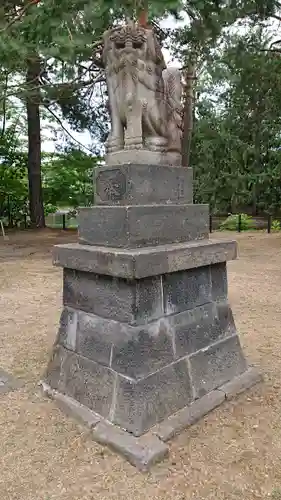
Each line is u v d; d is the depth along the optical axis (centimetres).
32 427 281
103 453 253
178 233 301
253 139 1450
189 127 614
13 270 852
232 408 301
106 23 352
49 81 941
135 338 263
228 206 1819
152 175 288
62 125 1367
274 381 345
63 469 241
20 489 226
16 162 1714
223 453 253
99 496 221
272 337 454
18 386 343
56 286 715
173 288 288
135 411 259
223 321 331
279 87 945
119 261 257
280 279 745
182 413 281
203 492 222
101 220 288
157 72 306
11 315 551
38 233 1512
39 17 330
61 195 1802
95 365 288
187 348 298
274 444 262
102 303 283
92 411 286
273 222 1630
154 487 226
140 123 292
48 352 420
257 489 225
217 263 323
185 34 616
